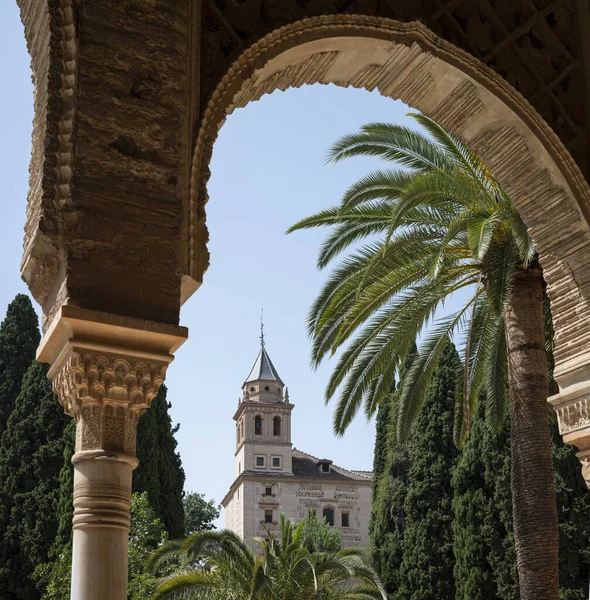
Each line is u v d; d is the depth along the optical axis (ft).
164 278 14.49
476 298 41.32
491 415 43.16
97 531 13.20
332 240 43.60
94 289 13.87
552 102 19.95
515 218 35.01
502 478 76.95
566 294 19.83
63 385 14.10
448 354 91.25
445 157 41.09
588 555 71.77
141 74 15.19
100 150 14.48
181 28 15.81
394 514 93.20
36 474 83.92
